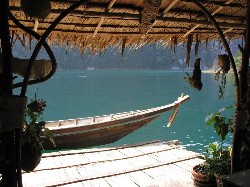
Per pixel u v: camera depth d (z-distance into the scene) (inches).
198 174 162.4
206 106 1040.2
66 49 160.1
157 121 762.2
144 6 121.8
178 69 4810.5
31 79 107.8
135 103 1159.6
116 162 282.5
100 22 138.4
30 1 88.7
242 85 133.3
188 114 878.4
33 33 98.7
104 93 1515.7
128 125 423.8
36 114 106.8
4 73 89.6
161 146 340.8
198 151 496.7
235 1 142.6
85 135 399.2
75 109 1014.4
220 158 163.9
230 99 1209.4
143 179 232.5
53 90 1649.9
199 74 158.1
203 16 151.6
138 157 298.8
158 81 2331.4
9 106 86.7
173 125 709.9
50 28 94.6
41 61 107.2
